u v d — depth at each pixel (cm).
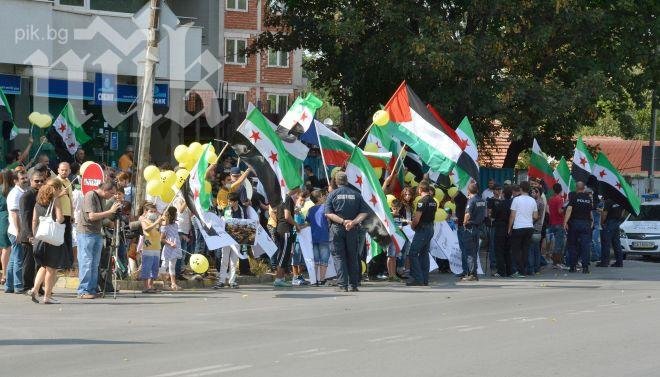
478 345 1241
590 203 2577
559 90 3181
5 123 2739
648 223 3247
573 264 2588
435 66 2959
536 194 2597
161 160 3294
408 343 1256
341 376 1020
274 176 2053
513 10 3050
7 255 1869
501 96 3122
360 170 2073
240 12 6353
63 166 1772
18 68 2802
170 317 1532
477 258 2288
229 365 1088
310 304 1738
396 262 2305
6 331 1363
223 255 2011
